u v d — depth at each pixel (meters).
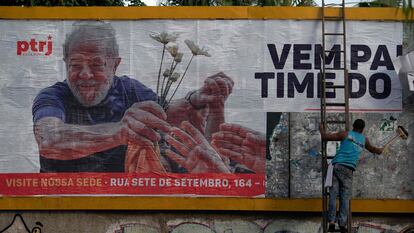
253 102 11.34
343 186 10.32
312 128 11.33
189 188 11.31
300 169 11.29
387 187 11.29
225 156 11.32
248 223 11.32
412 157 11.31
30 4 15.45
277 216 11.30
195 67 11.38
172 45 11.39
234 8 11.36
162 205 11.29
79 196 11.37
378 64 11.36
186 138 11.36
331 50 11.33
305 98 11.35
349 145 10.39
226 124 11.34
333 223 10.29
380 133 11.34
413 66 11.23
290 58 11.35
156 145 11.38
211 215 11.34
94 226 11.39
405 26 11.35
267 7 11.36
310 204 11.21
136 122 11.39
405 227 11.28
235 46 11.37
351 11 11.35
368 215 11.29
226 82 11.35
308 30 11.35
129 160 11.38
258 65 11.35
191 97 11.38
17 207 11.37
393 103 11.34
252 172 11.30
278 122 11.33
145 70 11.40
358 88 11.36
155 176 11.34
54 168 11.40
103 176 11.36
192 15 11.38
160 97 11.39
